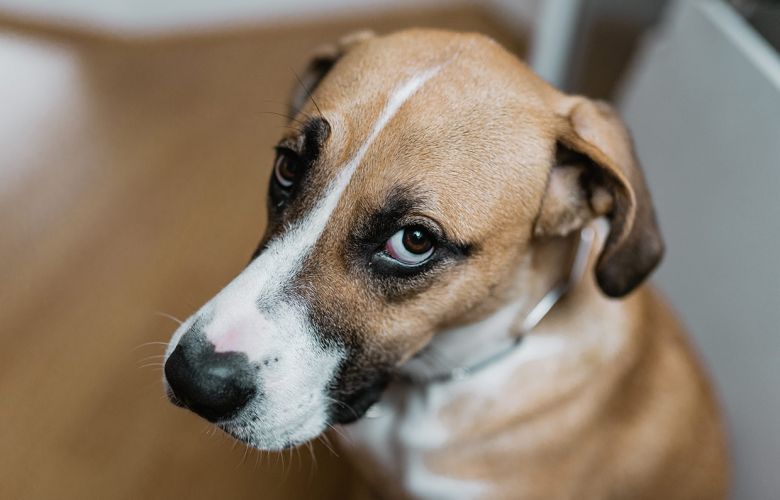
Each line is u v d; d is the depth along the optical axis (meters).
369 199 0.52
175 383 0.52
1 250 0.88
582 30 0.97
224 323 0.52
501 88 0.55
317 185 0.53
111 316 0.83
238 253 0.92
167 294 0.86
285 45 1.30
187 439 0.77
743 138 0.73
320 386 0.55
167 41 1.26
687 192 0.79
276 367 0.52
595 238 0.61
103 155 1.03
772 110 0.71
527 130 0.55
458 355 0.61
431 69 0.54
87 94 1.13
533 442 0.62
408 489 0.65
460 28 1.39
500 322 0.59
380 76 0.54
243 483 0.75
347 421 0.59
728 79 0.75
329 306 0.54
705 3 0.78
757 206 0.72
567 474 0.64
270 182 0.57
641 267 0.58
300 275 0.53
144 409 0.78
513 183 0.54
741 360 0.72
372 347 0.56
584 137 0.56
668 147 0.82
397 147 0.53
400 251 0.53
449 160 0.53
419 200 0.52
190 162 1.04
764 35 0.74
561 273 0.60
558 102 0.58
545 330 0.61
